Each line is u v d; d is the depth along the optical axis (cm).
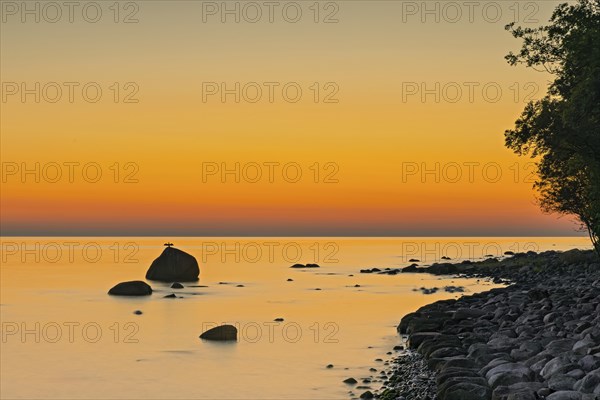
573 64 3897
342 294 5744
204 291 5988
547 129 3862
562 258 7538
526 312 3322
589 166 4172
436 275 8025
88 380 2577
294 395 2244
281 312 4528
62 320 4216
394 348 3020
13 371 2750
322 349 3072
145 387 2453
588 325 2589
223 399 2248
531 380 1906
